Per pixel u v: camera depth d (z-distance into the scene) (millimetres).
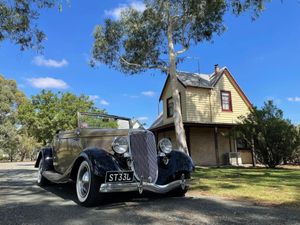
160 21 14242
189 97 19422
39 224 3818
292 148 14570
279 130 14414
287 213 4379
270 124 14500
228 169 14234
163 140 5906
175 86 13383
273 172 12086
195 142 19281
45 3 9469
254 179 9242
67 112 24312
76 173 5570
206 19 12914
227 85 20875
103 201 5461
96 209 4758
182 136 12688
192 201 5430
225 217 4141
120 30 14820
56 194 6434
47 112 23938
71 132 6996
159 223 3850
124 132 5516
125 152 5117
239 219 4020
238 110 20828
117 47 15211
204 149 19438
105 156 5082
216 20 13008
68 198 5887
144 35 14789
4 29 9508
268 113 14875
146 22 14469
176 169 5688
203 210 4613
